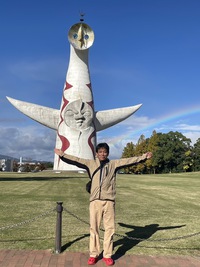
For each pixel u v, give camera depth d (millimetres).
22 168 129875
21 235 9281
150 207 15117
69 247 8234
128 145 105312
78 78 57406
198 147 96750
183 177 52781
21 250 7941
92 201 7395
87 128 56844
